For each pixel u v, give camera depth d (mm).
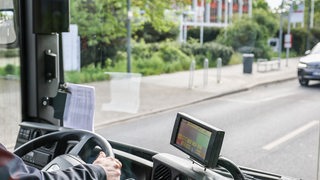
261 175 1733
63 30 2373
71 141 1638
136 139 2111
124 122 2322
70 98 2338
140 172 1775
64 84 2383
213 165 1396
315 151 1821
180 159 1615
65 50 2549
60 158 1455
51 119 2395
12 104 2471
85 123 2254
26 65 2453
